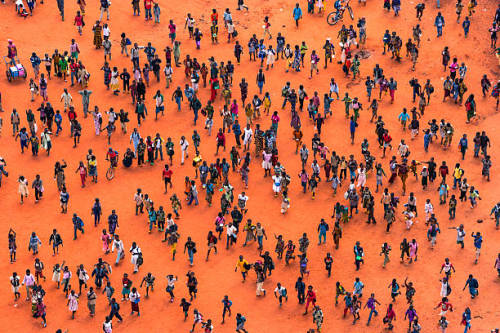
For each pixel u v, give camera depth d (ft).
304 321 183.52
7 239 203.21
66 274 186.70
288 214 211.20
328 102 236.84
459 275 192.34
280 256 198.18
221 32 275.39
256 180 221.25
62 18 274.16
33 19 273.95
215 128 237.45
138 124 237.25
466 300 185.88
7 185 218.18
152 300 188.34
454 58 247.91
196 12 285.02
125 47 258.98
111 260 197.98
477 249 193.67
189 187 210.59
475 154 225.15
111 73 246.27
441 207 211.41
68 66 250.98
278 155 229.45
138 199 207.41
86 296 189.16
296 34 273.54
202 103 246.27
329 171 217.97
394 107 243.81
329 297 188.96
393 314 177.17
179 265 197.26
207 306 186.91
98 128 231.91
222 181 219.61
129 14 280.92
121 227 206.59
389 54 264.31
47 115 230.07
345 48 256.32
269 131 223.10
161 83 252.42
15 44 263.08
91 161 216.74
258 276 186.50
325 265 195.83
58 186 213.46
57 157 226.99
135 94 240.94
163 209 210.38
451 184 218.59
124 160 222.89
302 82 253.85
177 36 271.90
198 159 216.74
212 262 198.18
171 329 181.37
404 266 195.62
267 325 182.29
